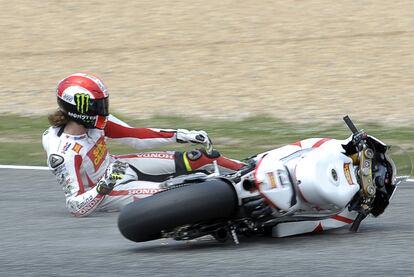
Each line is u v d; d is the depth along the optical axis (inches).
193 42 1786.4
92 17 1973.4
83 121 706.8
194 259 559.2
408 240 602.5
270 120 1289.4
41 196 822.5
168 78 1582.2
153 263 554.6
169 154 721.0
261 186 562.9
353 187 589.9
